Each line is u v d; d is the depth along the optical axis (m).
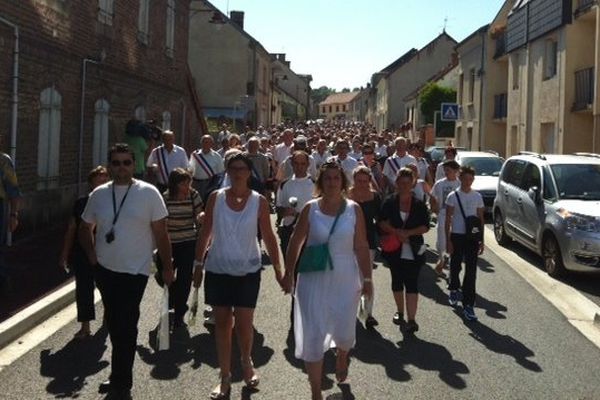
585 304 8.76
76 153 13.78
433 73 66.81
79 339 6.77
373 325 7.41
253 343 6.79
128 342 5.35
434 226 15.63
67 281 8.70
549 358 6.50
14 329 6.71
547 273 10.67
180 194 7.29
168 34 20.70
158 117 19.80
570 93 20.77
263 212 5.46
